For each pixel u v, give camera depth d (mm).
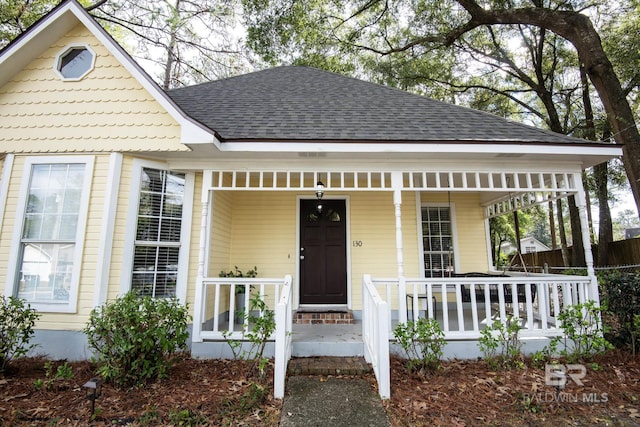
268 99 6289
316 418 2908
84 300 4449
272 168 5039
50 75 4926
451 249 7398
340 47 13883
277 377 3291
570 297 4688
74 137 4781
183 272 4957
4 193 4711
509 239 19766
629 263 10164
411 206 6660
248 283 4582
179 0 13695
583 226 4961
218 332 4469
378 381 3424
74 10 4734
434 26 13539
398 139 4617
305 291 6418
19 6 10586
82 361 4266
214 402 3143
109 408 3025
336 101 6289
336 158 5047
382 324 3373
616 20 10539
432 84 15758
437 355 4180
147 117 4781
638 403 3193
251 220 6574
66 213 4676
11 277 4512
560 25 7898
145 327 3617
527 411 3031
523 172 5117
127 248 4668
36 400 3193
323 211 6684
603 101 7125
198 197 5223
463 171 5086
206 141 4355
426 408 3070
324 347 4406
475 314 4555
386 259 6453
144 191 4918
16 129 4809
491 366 4074
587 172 12172
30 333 4059
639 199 6398
